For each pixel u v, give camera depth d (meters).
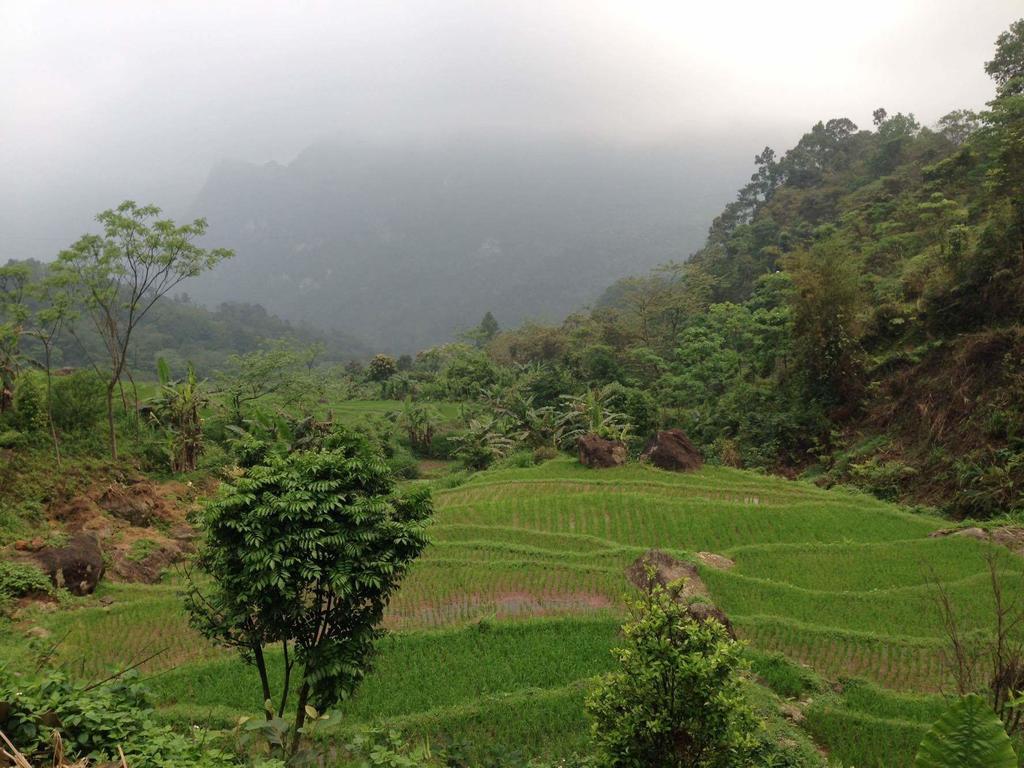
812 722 11.73
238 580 8.55
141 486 24.66
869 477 29.69
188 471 29.69
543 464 34.12
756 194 107.19
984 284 32.25
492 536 22.42
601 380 52.47
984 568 18.77
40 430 26.17
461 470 41.66
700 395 44.44
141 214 25.42
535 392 54.66
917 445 30.12
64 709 6.82
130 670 8.94
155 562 20.39
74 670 13.54
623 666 7.66
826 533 22.91
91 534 19.00
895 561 19.77
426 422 49.88
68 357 95.31
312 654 8.59
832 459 33.56
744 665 7.32
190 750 6.96
